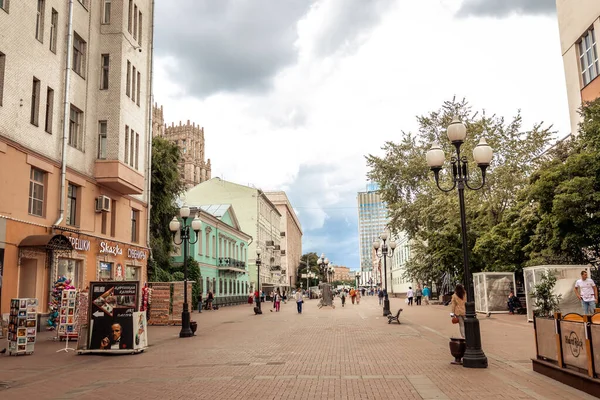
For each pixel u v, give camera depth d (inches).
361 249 6624.0
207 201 2839.6
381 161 1504.7
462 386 321.1
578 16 1109.1
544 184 826.8
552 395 290.4
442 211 1266.0
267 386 336.8
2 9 684.7
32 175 750.5
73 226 858.1
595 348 287.0
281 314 1333.7
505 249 1090.7
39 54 768.9
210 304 1641.2
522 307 1048.2
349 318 1094.4
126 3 1006.4
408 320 984.9
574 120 1130.7
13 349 525.0
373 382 342.6
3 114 677.9
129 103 1015.0
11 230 680.4
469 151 1195.9
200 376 384.2
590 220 791.1
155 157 1350.9
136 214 1135.6
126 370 425.7
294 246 4736.7
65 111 823.7
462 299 471.8
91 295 539.8
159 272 1284.4
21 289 737.6
